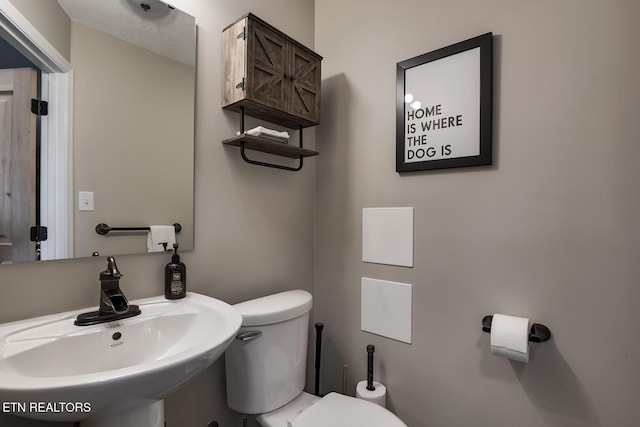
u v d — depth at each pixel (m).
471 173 1.22
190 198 1.20
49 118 0.91
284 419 1.18
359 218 1.55
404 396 1.38
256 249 1.45
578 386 1.01
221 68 1.31
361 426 1.04
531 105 1.09
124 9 1.06
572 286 1.02
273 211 1.52
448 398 1.27
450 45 1.25
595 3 0.98
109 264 0.92
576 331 1.01
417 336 1.35
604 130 0.97
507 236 1.14
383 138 1.47
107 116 1.01
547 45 1.06
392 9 1.45
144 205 1.09
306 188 1.69
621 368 0.95
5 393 0.53
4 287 0.83
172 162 1.16
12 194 0.85
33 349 0.73
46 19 0.90
